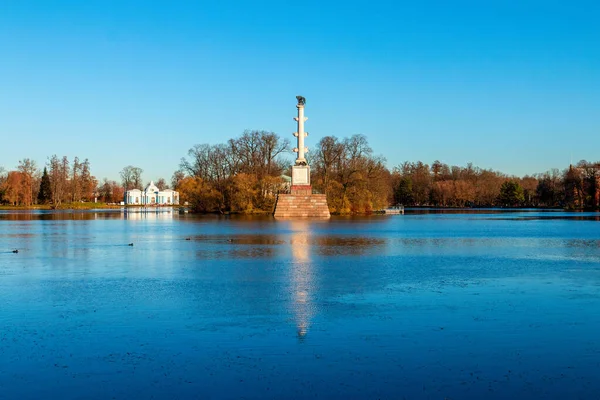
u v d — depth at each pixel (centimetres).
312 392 1410
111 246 5072
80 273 3347
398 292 2691
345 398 1375
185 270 3478
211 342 1820
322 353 1703
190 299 2519
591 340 1830
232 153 13675
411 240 5784
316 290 2752
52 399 1374
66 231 7194
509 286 2856
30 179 17700
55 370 1562
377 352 1711
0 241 5612
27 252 4531
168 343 1811
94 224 8962
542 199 19900
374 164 13150
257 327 2008
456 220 10575
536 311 2252
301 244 5284
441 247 5006
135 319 2128
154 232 6969
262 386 1448
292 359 1650
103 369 1570
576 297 2550
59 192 18588
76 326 2022
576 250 4744
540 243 5450
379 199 13238
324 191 12625
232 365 1600
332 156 13075
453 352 1709
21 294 2636
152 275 3269
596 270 3462
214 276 3225
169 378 1503
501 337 1867
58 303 2423
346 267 3622
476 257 4203
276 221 9825
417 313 2223
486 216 12656
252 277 3183
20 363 1617
